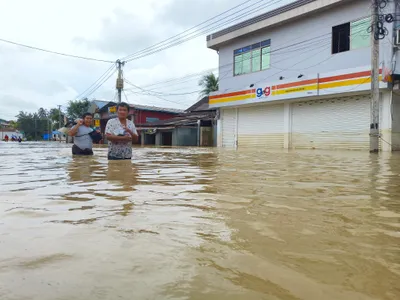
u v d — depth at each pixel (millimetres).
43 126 73750
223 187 3344
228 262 1408
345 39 14156
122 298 1104
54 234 1770
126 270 1318
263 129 17984
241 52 18672
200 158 7914
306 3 14891
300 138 16109
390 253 1526
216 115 21234
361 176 4254
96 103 39844
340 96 14328
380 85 12320
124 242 1643
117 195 2889
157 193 2992
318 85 14273
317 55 15039
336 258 1464
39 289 1162
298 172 4730
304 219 2102
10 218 2098
